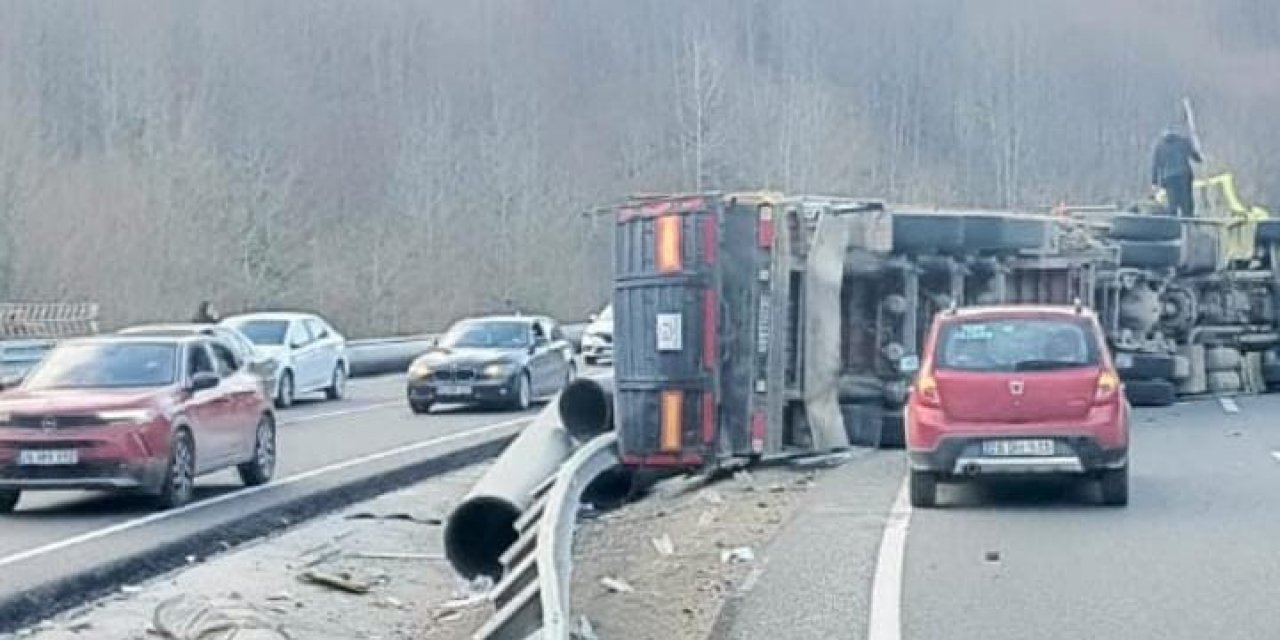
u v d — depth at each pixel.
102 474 18.66
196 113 67.69
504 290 70.12
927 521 16.34
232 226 62.72
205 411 20.19
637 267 20.30
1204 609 11.96
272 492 21.05
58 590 14.55
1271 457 21.38
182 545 16.98
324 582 16.05
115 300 58.22
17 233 56.69
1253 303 32.28
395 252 67.12
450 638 13.95
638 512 19.39
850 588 12.93
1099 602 12.26
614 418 20.47
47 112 66.31
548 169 75.19
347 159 72.31
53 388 19.70
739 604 12.44
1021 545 14.81
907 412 17.64
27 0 68.12
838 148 75.12
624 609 13.41
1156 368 29.03
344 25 75.62
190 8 72.19
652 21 79.88
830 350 21.33
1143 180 76.62
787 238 20.56
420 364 33.75
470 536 16.78
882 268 22.81
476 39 78.69
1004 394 16.92
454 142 74.31
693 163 74.94
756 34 79.38
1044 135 77.62
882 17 79.69
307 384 36.81
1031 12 79.44
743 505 18.23
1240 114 75.31
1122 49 78.38
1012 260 25.00
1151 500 17.56
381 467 23.67
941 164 77.31
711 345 19.95
